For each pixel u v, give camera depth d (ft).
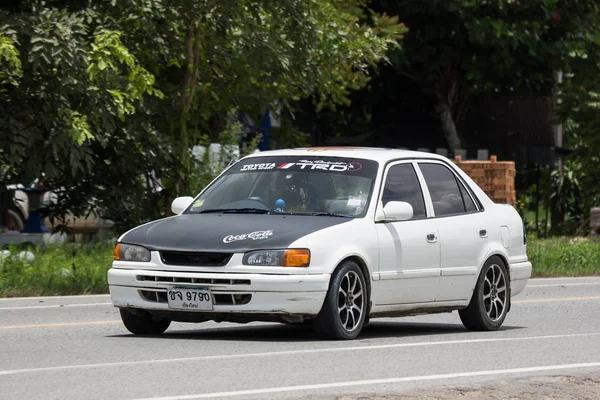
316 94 231.30
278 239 67.97
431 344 70.44
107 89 133.08
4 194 151.64
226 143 168.35
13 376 54.85
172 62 157.79
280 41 152.56
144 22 143.95
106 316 88.28
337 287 69.10
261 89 167.22
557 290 122.42
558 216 228.63
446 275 78.69
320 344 68.39
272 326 82.38
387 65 236.43
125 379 53.93
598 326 86.84
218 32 154.20
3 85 132.36
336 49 167.53
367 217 73.46
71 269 115.24
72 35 124.36
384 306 74.08
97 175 153.58
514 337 77.05
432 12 225.76
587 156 220.23
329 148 82.02
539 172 233.76
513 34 220.02
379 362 61.21
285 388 51.52
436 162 82.69
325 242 68.90
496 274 84.23
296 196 75.25
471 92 250.78
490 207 85.66
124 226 159.74
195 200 77.97
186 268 68.13
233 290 67.15
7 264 112.88
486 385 53.52
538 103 247.50
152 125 155.22
